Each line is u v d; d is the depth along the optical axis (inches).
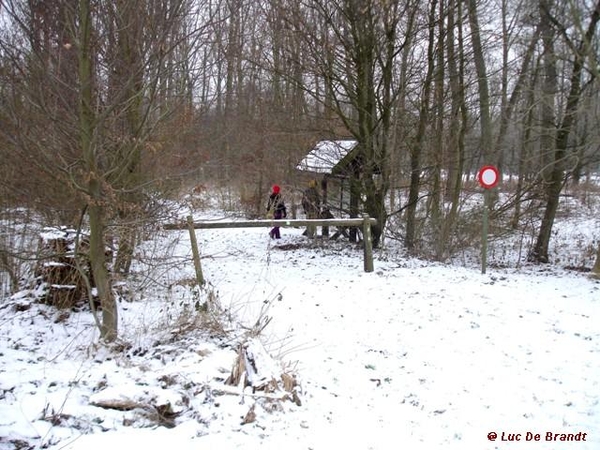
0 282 310.5
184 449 135.0
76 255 216.5
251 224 370.9
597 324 272.2
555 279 411.8
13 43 181.9
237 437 146.6
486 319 279.9
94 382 167.9
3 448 124.3
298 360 218.8
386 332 263.1
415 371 216.1
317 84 551.8
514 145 641.6
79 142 205.9
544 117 565.9
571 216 762.2
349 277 382.3
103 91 204.4
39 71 182.9
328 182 576.1
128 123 226.8
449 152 560.4
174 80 225.5
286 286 354.0
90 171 196.2
